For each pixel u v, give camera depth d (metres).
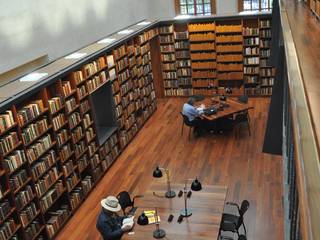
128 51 10.98
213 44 13.49
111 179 9.03
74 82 7.99
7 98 6.09
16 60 7.75
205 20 13.27
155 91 14.45
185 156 9.85
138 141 11.02
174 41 13.80
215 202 6.23
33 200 6.65
